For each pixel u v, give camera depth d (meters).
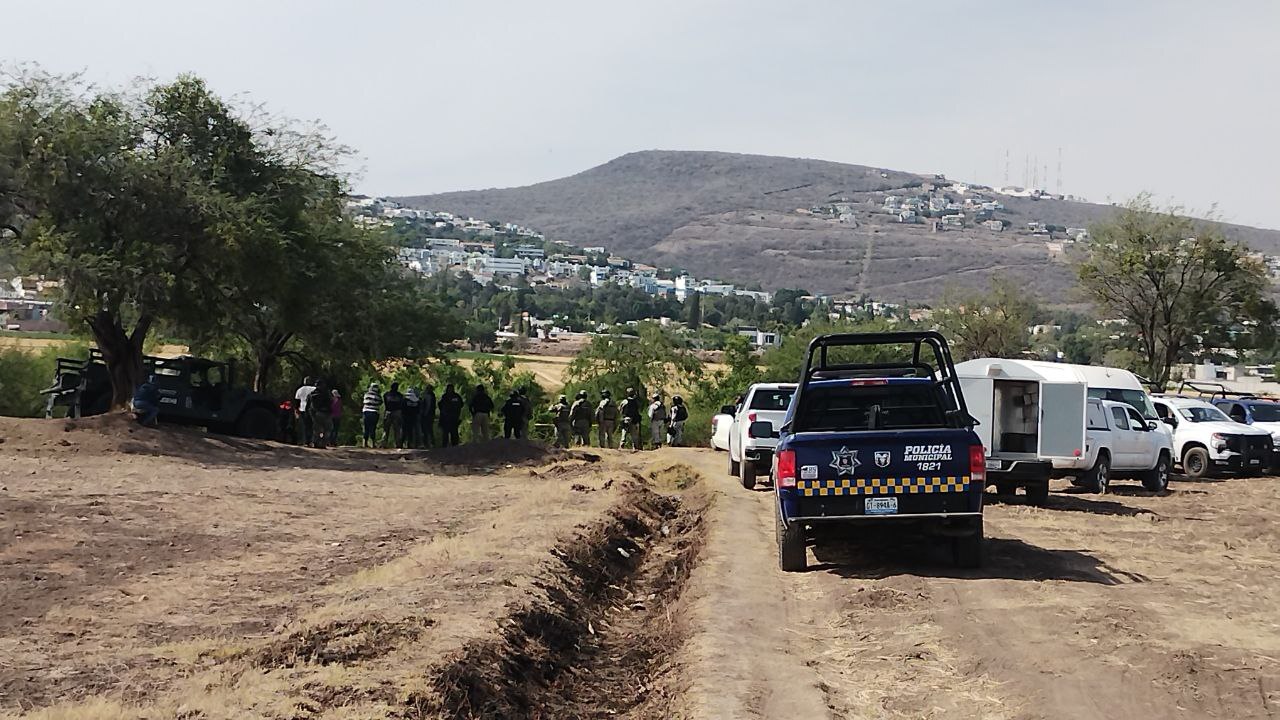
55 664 8.16
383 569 12.10
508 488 22.58
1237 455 28.75
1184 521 18.25
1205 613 10.44
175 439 26.50
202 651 8.55
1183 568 13.21
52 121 28.97
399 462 27.98
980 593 11.36
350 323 41.09
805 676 8.48
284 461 26.34
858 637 9.89
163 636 9.34
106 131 29.56
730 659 8.97
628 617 12.45
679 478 26.70
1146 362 55.16
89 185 28.97
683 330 60.34
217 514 16.86
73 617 9.87
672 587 13.71
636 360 53.88
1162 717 7.26
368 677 7.68
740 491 22.36
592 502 18.39
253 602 10.83
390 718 6.98
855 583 12.15
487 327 117.88
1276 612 10.55
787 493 12.54
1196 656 8.64
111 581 11.57
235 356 43.28
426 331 43.50
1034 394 20.69
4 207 29.41
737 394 54.03
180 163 30.39
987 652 8.95
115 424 26.39
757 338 137.88
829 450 12.51
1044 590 11.48
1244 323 53.94
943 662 8.84
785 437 12.94
